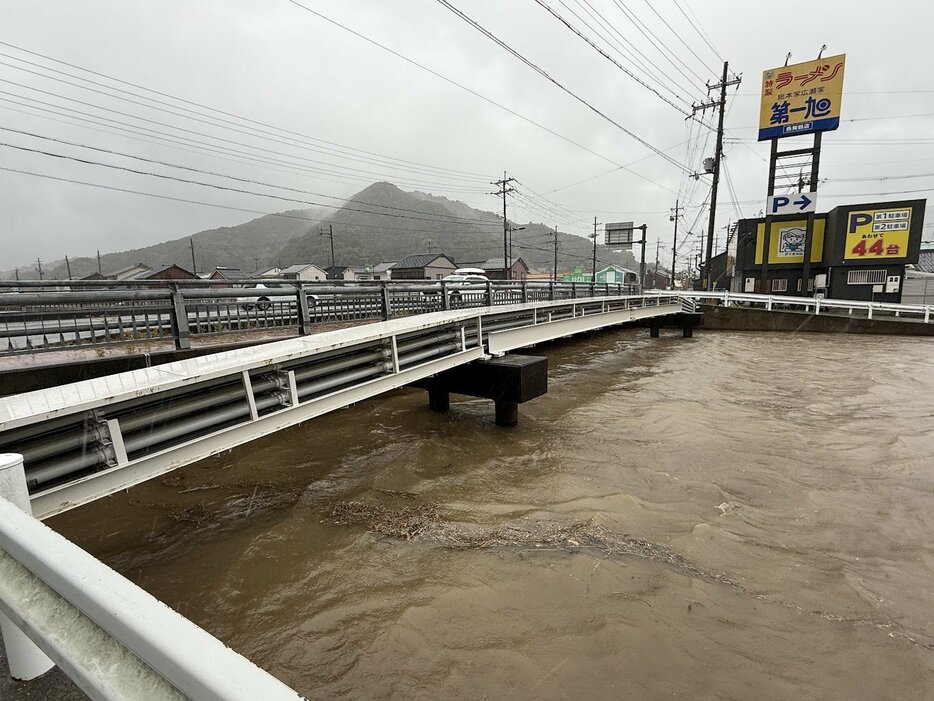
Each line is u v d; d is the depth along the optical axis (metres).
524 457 6.55
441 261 58.84
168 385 3.14
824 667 2.91
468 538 4.39
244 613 3.41
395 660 2.96
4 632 1.52
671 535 4.50
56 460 2.74
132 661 0.83
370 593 3.61
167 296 5.87
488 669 2.88
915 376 12.55
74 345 5.29
